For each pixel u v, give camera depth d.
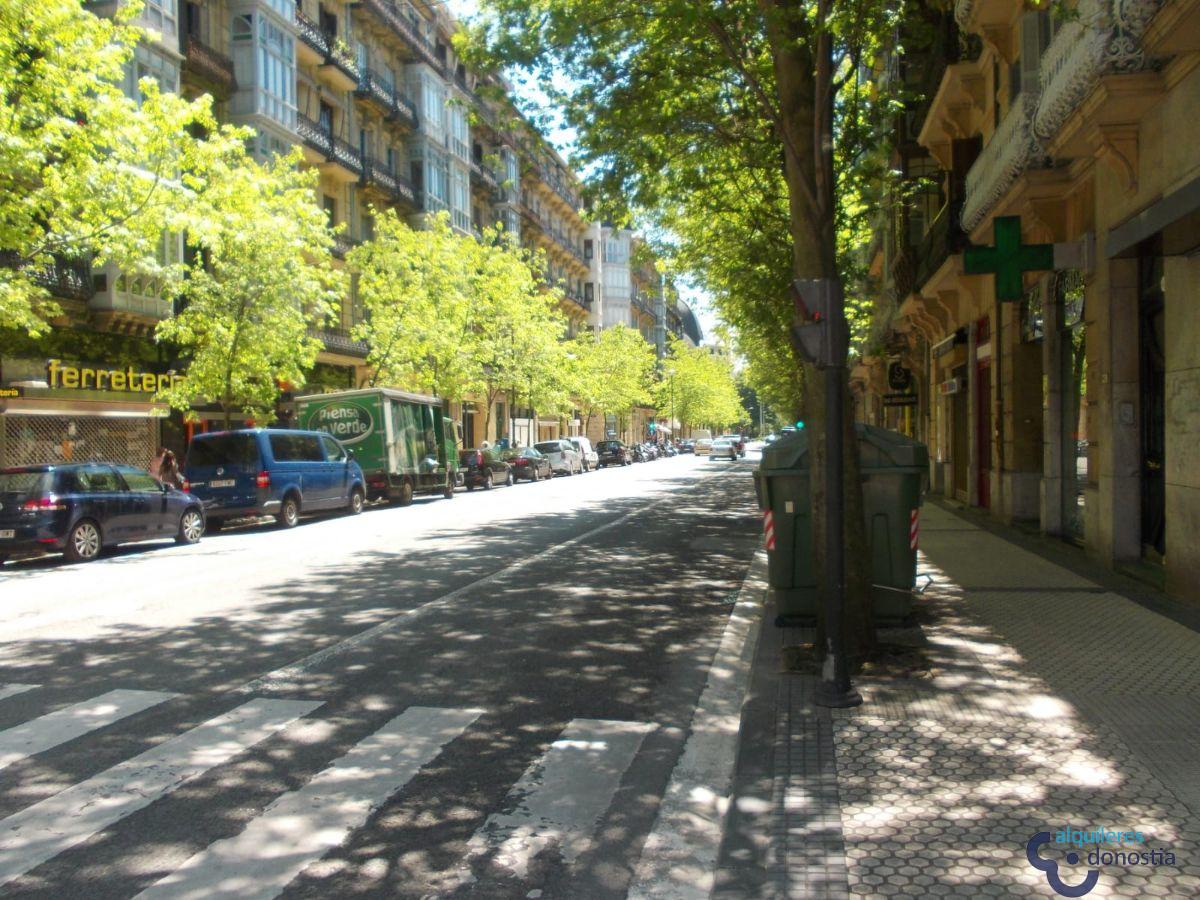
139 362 25.47
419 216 41.72
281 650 7.82
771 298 19.72
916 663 6.52
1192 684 5.97
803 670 6.50
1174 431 8.84
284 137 31.14
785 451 8.03
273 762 5.18
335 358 35.06
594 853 4.10
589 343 64.62
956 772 4.63
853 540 6.70
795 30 7.01
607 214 13.60
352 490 23.95
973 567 10.94
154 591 11.05
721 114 13.07
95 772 5.02
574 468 46.81
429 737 5.61
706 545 14.93
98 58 15.14
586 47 10.87
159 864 3.95
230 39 29.53
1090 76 8.80
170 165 17.94
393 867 3.94
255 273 22.00
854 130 13.62
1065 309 12.84
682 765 5.17
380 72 40.25
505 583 11.26
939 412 24.55
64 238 15.70
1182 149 8.30
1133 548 10.45
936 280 19.14
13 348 21.33
